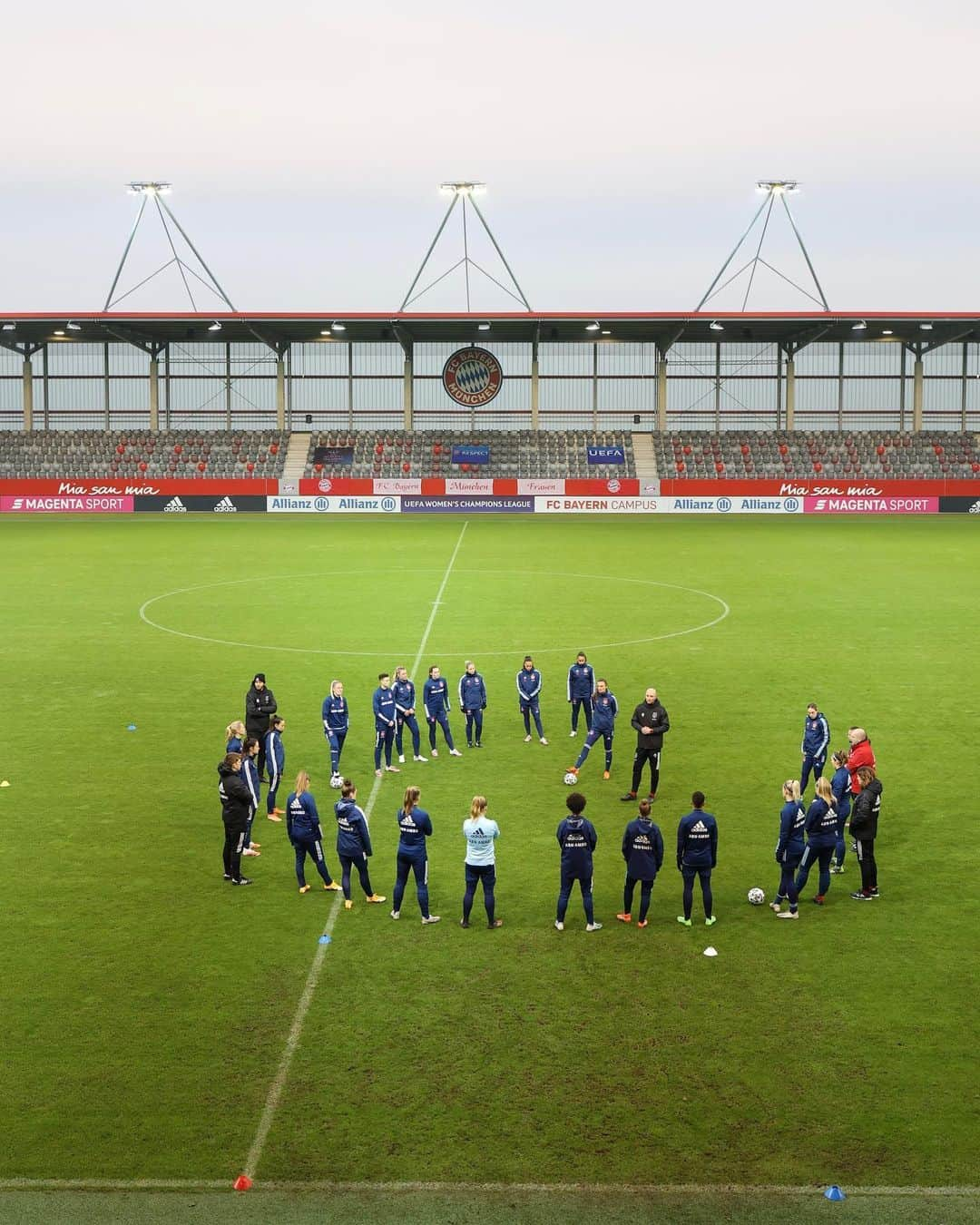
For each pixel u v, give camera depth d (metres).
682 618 35.56
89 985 12.55
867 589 41.75
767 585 42.59
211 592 40.59
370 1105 10.38
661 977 12.79
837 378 85.31
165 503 79.25
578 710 23.02
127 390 85.69
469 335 81.62
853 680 27.25
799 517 75.56
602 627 33.97
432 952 13.42
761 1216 8.91
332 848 16.88
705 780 19.84
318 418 85.88
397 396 85.62
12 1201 9.07
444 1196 9.16
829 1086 10.66
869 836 14.80
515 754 21.59
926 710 24.38
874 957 13.27
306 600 38.72
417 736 21.19
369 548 55.16
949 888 15.28
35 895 14.99
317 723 23.41
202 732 22.78
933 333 80.19
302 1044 11.38
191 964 13.07
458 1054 11.21
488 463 81.62
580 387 85.50
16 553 52.84
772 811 18.23
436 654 30.12
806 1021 11.83
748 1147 9.79
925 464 81.75
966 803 18.58
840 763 16.59
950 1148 9.77
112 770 20.33
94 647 31.03
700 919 14.35
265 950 13.44
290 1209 8.98
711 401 85.31
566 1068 10.96
